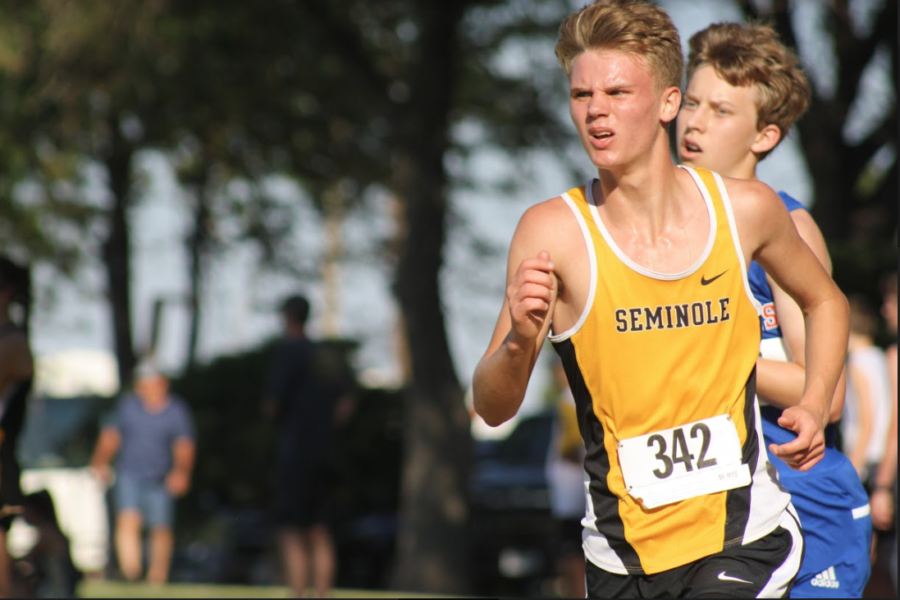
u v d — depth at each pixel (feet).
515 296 28.12
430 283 152.25
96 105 166.81
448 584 148.87
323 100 182.39
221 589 100.63
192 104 173.47
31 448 177.78
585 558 31.81
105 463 128.57
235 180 221.05
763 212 30.45
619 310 29.58
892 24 150.61
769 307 37.76
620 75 29.14
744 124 40.29
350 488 169.78
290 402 103.60
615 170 29.48
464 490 151.84
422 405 152.66
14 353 62.59
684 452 29.94
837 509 38.91
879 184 167.53
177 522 169.78
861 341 82.07
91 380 255.09
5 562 64.90
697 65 41.19
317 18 151.23
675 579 29.99
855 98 159.53
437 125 151.23
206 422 171.22
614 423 30.22
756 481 30.48
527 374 30.09
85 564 169.68
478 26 161.27
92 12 138.51
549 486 151.02
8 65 145.79
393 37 169.27
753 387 30.83
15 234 242.58
